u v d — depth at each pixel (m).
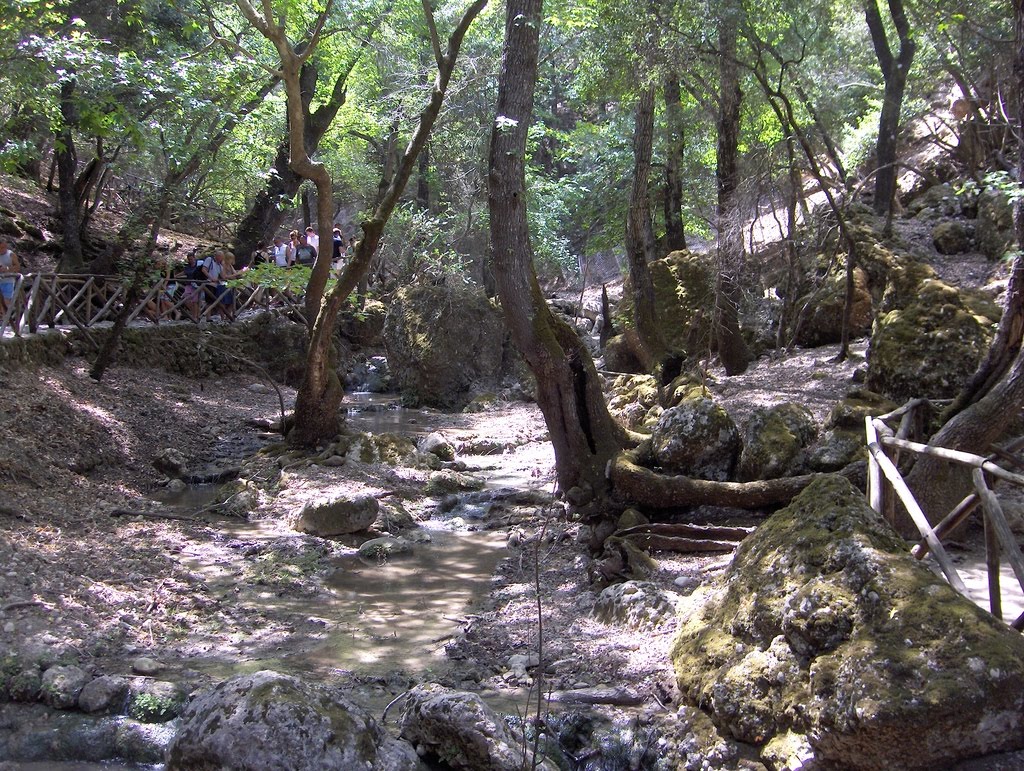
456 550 10.10
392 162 24.50
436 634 7.61
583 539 9.80
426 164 25.97
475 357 21.25
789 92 16.86
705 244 25.25
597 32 14.29
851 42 17.52
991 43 14.18
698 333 16.53
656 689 5.91
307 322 14.12
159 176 20.39
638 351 17.84
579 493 10.41
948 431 7.92
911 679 4.43
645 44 13.53
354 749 4.86
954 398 9.33
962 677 4.33
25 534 9.15
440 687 5.86
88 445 12.80
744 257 15.83
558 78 27.61
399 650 7.27
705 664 5.62
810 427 9.83
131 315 18.56
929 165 18.48
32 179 25.81
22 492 10.44
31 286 15.59
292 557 9.59
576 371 10.59
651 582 8.07
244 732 4.75
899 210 17.53
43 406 13.02
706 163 22.61
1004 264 13.55
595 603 7.75
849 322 14.55
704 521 9.38
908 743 4.32
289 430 15.07
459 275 21.77
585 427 10.73
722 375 15.40
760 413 9.91
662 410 13.33
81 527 9.93
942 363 10.05
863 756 4.48
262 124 20.45
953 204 16.28
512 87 9.88
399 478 12.83
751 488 9.26
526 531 10.46
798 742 4.81
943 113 19.27
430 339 20.92
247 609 8.16
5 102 13.67
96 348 16.92
